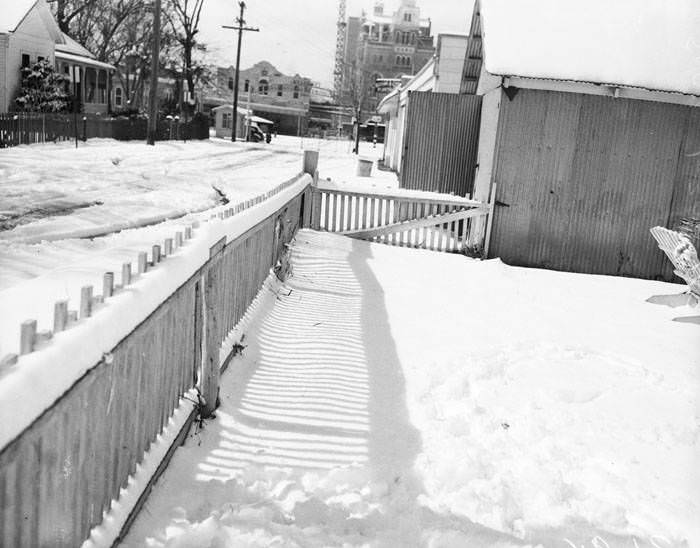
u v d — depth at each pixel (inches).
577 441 187.6
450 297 360.5
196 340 176.2
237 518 129.4
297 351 240.5
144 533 123.1
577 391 224.5
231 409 183.8
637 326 343.0
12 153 769.6
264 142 2290.8
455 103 598.2
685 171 494.0
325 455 163.8
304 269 378.0
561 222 502.6
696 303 388.8
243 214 225.0
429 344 267.3
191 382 175.6
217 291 183.0
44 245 295.1
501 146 493.4
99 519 112.5
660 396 229.5
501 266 475.5
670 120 487.8
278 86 3966.5
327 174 975.0
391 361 240.1
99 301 108.7
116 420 118.0
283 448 165.9
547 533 139.9
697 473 172.6
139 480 130.7
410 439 177.2
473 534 134.0
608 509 149.3
